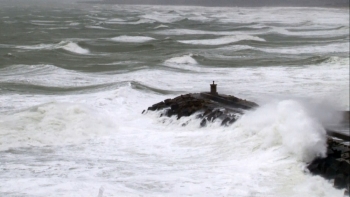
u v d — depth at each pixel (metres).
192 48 172.12
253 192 38.19
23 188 37.78
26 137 52.31
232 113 57.69
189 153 49.19
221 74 108.81
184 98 67.94
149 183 40.00
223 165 44.69
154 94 82.38
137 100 76.69
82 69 109.56
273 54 156.00
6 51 135.50
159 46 174.62
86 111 59.06
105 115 62.81
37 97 77.00
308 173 41.56
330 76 107.69
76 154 49.00
